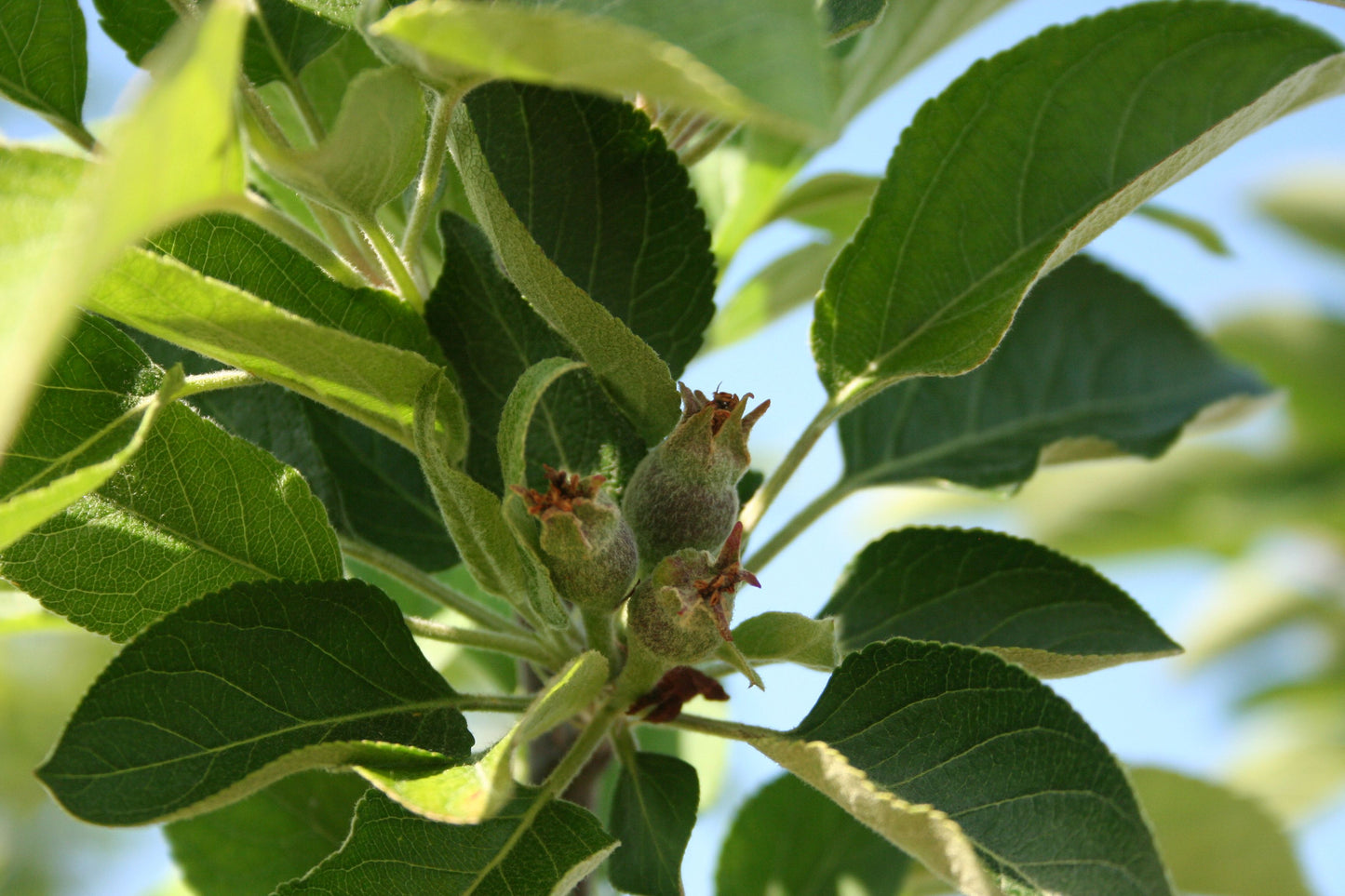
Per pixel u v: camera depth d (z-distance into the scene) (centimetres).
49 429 34
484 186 33
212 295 31
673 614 33
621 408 35
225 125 28
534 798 34
